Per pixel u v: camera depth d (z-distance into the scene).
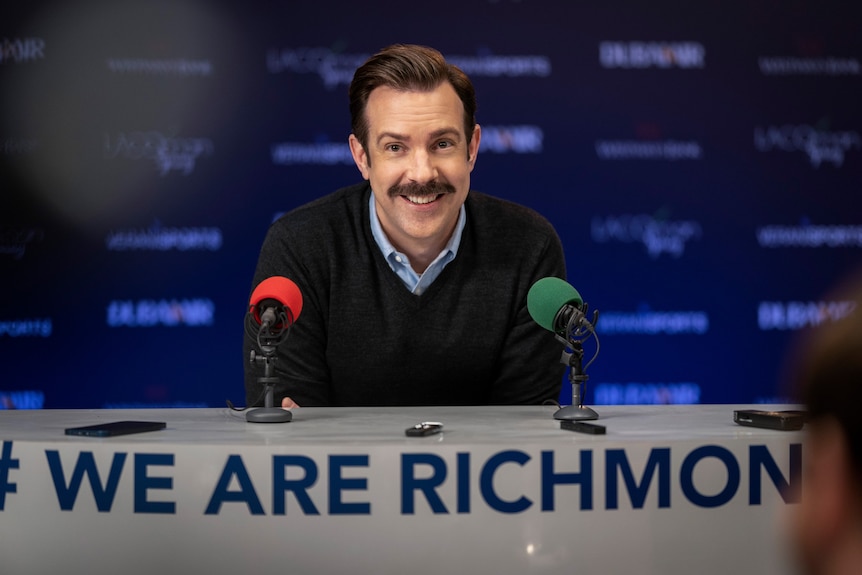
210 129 9.02
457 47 9.09
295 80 9.04
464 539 2.83
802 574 0.88
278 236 4.63
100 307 8.99
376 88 4.16
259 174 9.05
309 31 9.02
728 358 9.27
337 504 2.81
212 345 9.06
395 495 2.82
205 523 2.83
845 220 9.27
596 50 9.14
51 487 2.87
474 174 9.17
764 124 9.23
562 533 2.85
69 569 2.87
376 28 9.05
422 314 4.51
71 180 8.93
